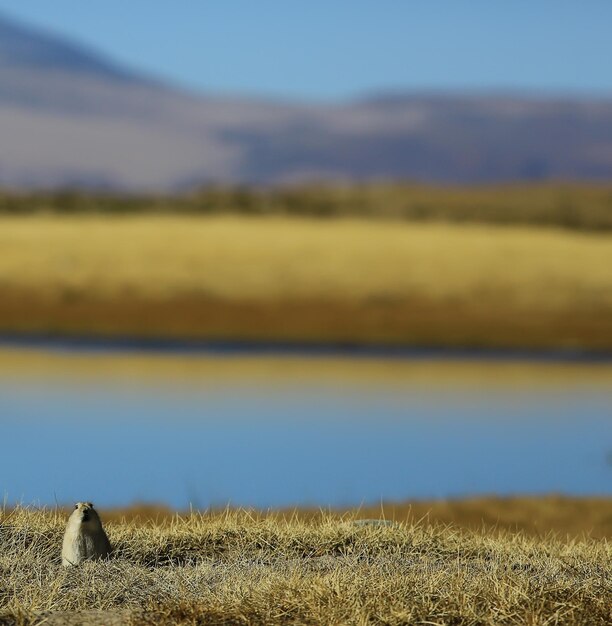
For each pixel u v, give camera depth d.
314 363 132.12
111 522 44.56
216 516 45.12
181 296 186.88
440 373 123.81
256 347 150.50
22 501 44.19
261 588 32.12
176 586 33.06
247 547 40.12
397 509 58.19
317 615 30.03
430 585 32.31
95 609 31.89
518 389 108.69
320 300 187.00
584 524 56.88
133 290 190.00
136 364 126.00
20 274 198.50
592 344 161.75
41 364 124.06
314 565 36.00
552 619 30.02
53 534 39.59
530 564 37.16
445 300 189.62
